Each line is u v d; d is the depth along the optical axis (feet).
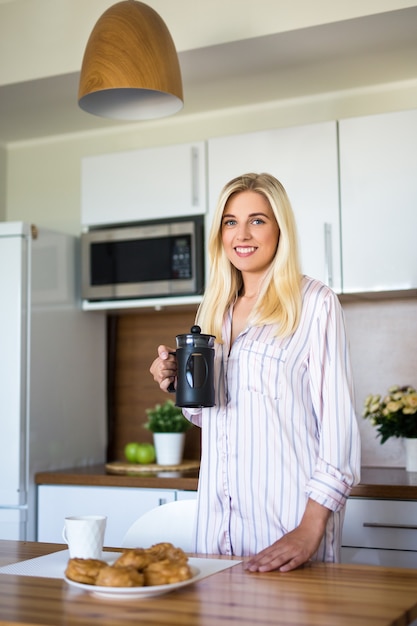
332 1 8.75
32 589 4.30
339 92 10.88
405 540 8.33
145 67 7.23
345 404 5.45
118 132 12.30
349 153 9.62
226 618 3.67
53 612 3.81
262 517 5.54
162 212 10.57
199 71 10.10
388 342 10.63
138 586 4.06
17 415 10.07
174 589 4.25
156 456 10.89
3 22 10.54
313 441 5.63
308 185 9.77
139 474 9.98
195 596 4.10
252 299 6.17
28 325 10.28
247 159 10.10
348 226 9.57
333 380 5.53
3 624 3.64
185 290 10.36
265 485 5.56
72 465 11.10
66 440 10.99
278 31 8.98
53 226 12.69
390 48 9.44
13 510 10.07
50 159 12.79
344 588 4.25
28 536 10.05
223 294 6.23
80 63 10.06
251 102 11.27
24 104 11.28
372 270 9.45
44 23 10.31
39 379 10.44
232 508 5.68
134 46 7.23
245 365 5.77
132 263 10.74
